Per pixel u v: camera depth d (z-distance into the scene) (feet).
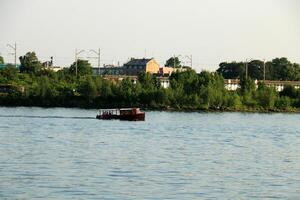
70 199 376.07
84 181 431.84
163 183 432.66
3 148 609.83
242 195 403.54
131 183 428.97
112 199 378.73
